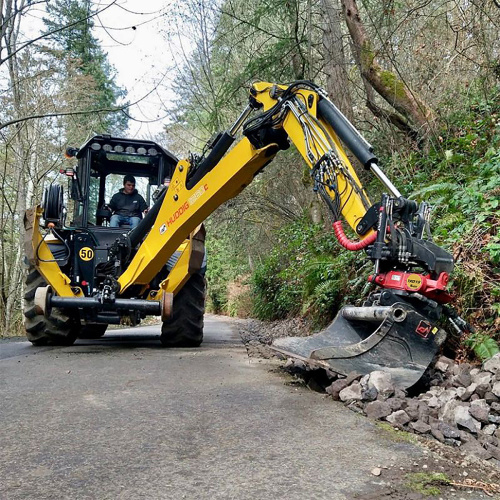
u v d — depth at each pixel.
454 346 3.70
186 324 6.03
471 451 2.08
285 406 2.80
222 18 10.88
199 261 5.76
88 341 7.07
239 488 1.71
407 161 6.39
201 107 13.72
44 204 5.74
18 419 2.53
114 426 2.41
